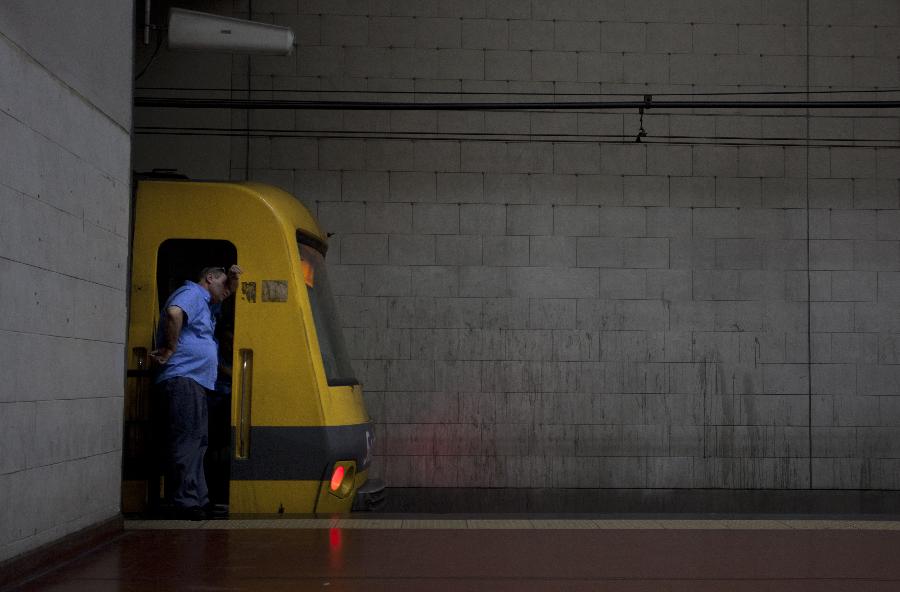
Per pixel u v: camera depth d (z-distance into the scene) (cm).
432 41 1239
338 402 793
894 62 1255
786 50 1257
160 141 1216
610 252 1230
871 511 1090
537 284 1227
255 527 626
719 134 1242
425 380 1213
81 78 522
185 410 707
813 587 447
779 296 1234
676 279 1231
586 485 1211
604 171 1237
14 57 434
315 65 1230
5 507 419
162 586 437
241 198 788
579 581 458
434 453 1208
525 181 1233
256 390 770
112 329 570
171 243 804
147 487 748
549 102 1198
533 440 1212
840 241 1239
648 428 1218
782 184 1242
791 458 1219
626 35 1251
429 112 1234
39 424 458
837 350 1230
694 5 1256
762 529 629
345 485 793
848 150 1245
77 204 513
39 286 459
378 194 1227
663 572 481
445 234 1227
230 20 970
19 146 438
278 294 779
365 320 1218
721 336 1228
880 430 1223
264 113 1223
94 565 484
